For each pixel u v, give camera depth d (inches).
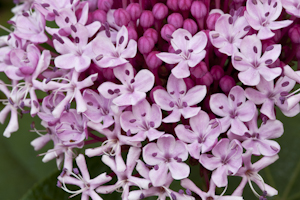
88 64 9.3
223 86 9.4
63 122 9.6
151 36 9.6
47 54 9.6
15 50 9.8
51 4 10.0
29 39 9.9
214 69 9.5
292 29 9.5
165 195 9.4
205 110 9.7
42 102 9.7
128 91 9.3
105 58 9.3
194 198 9.2
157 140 9.2
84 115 9.5
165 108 9.2
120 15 9.7
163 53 9.2
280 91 9.3
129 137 9.3
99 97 9.5
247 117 9.2
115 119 9.3
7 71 9.8
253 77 9.1
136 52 9.6
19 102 9.8
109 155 9.4
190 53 9.2
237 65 9.1
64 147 9.9
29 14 10.3
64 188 9.8
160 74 9.9
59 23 9.7
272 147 9.2
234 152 9.2
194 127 9.2
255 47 9.2
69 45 9.5
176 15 9.7
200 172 9.9
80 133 9.7
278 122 9.3
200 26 9.8
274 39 9.6
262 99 9.3
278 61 9.2
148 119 9.3
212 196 9.3
